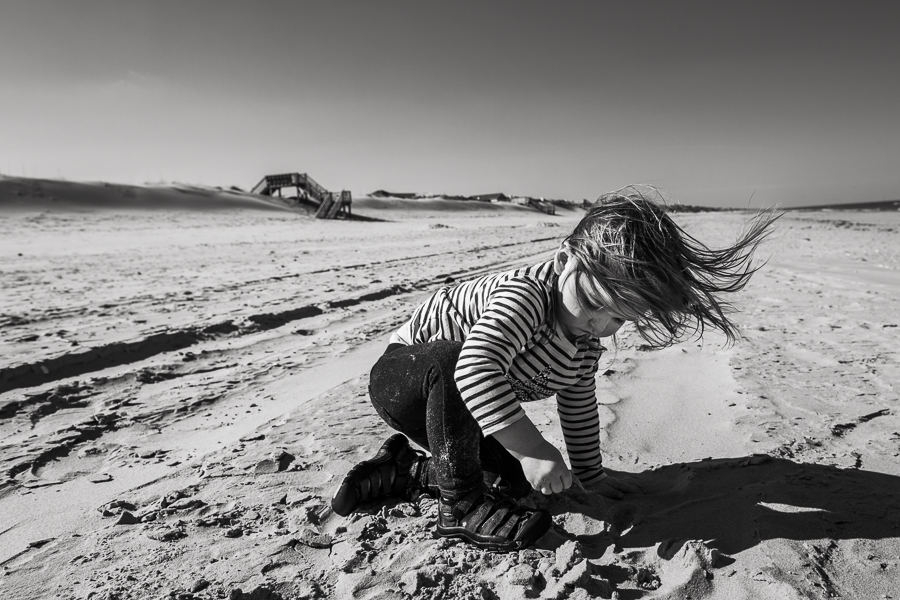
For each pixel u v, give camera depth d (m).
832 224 27.34
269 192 49.88
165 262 10.70
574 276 1.53
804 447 2.31
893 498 1.84
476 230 25.78
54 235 18.00
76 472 2.29
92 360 3.84
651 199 1.52
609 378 3.36
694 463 2.20
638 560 1.56
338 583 1.47
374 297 6.68
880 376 3.29
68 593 1.45
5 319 5.00
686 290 1.45
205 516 1.85
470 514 1.62
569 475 1.45
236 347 4.37
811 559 1.53
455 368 1.57
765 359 3.70
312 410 2.89
